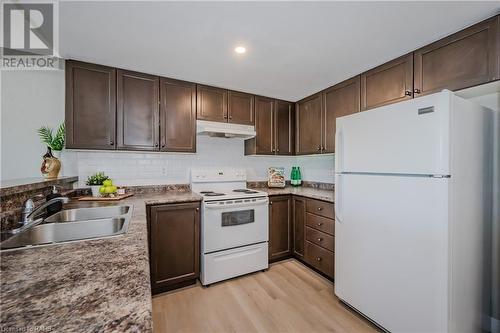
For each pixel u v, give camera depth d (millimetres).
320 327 1634
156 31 1549
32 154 2125
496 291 1580
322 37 1614
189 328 1624
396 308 1446
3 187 1119
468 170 1354
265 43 1699
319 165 3139
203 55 1880
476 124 1417
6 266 689
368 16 1385
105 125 2053
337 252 1891
